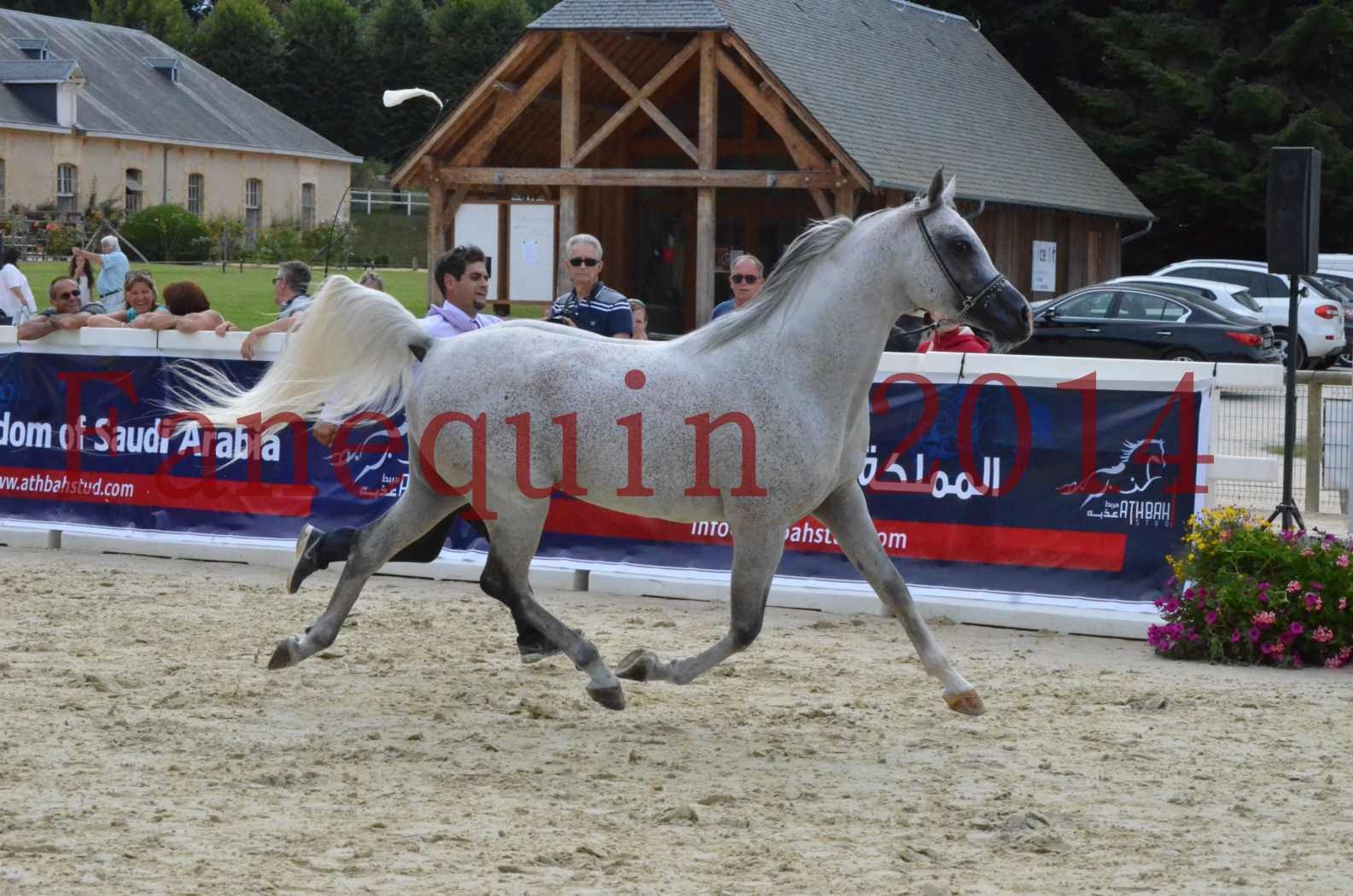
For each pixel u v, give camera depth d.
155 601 12.03
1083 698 9.50
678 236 35.56
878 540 8.78
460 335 9.00
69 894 5.69
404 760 7.82
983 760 8.02
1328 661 10.48
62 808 6.77
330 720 8.58
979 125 39.50
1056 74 53.41
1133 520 11.50
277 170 83.19
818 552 12.36
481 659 10.33
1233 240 49.91
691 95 35.16
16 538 14.58
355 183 90.12
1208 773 7.82
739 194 34.59
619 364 8.61
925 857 6.43
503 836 6.55
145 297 16.20
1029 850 6.57
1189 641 10.78
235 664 9.91
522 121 34.16
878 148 31.34
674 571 12.68
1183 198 47.81
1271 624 10.57
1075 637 11.52
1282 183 12.33
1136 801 7.33
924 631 8.71
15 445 14.69
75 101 72.94
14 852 6.15
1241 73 48.31
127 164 75.31
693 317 35.50
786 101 30.02
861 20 40.34
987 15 53.03
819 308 8.34
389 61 96.62
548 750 8.10
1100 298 31.64
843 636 11.38
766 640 11.14
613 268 35.47
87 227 66.44
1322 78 48.66
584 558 12.98
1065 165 41.56
